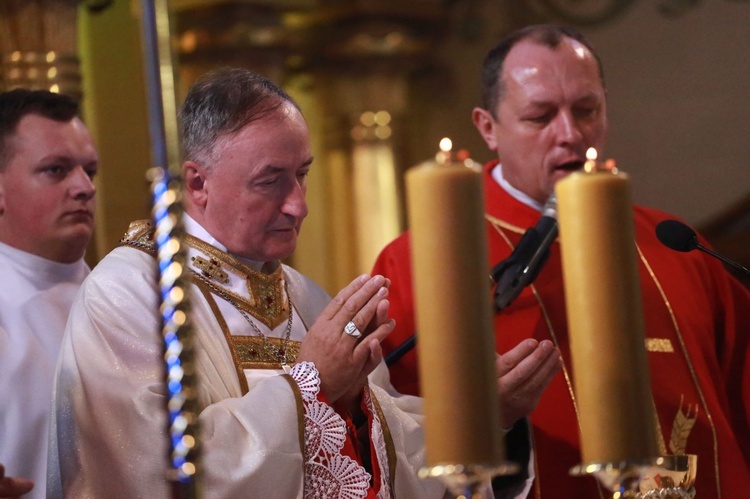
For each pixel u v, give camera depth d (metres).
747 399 6.43
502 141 6.35
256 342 4.86
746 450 6.42
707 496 5.88
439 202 2.55
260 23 14.83
